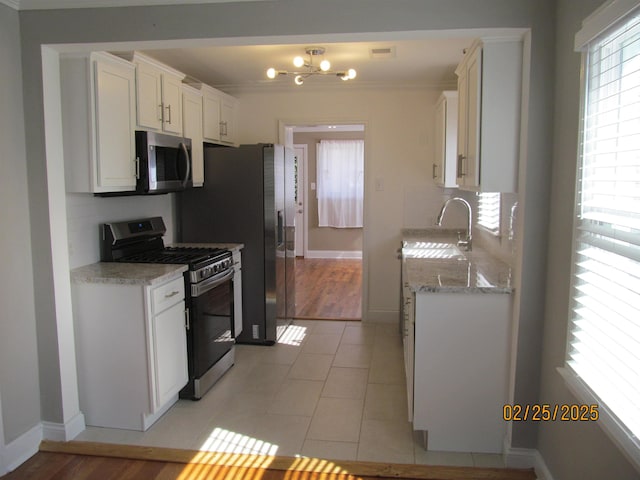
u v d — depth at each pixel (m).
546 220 2.47
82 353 3.05
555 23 2.38
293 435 3.00
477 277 2.90
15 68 2.68
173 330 3.23
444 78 4.82
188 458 2.77
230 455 2.79
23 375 2.79
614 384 1.74
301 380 3.80
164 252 3.91
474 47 2.68
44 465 2.72
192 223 4.59
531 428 2.62
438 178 4.60
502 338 2.68
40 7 2.67
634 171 1.70
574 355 2.09
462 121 3.13
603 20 1.76
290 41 2.60
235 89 5.18
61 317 2.88
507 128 2.58
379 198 5.18
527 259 2.51
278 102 5.19
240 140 5.27
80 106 2.90
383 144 5.12
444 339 2.71
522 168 2.52
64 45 2.70
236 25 2.55
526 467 2.64
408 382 3.17
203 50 3.80
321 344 4.62
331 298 6.38
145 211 4.08
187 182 3.91
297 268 8.48
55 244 2.83
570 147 2.20
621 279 1.72
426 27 2.44
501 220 3.49
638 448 1.55
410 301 2.96
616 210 1.74
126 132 3.22
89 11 2.64
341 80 4.89
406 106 5.06
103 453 2.82
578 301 2.02
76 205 3.26
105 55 2.97
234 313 4.32
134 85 3.30
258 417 3.22
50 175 2.78
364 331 5.00
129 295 2.96
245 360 4.22
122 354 3.01
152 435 3.00
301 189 9.45
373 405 3.38
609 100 1.88
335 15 2.49
